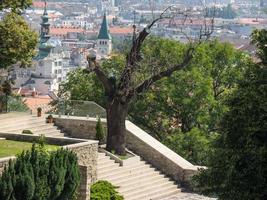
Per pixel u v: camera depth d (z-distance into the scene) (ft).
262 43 131.34
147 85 178.29
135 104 221.05
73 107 190.19
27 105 195.11
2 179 114.83
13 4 173.88
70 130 184.34
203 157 203.00
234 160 123.44
